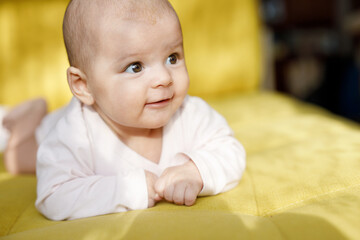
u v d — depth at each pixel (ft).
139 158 2.61
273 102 5.49
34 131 3.63
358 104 8.16
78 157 2.48
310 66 10.40
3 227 2.39
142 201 2.26
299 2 10.66
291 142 3.67
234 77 6.47
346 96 8.33
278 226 2.00
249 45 6.47
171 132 2.72
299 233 1.89
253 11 6.50
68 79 2.51
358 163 2.75
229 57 6.40
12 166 3.58
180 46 2.29
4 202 2.71
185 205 2.31
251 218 2.08
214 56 6.34
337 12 11.08
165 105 2.28
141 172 2.34
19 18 5.81
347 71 8.57
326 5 10.91
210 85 6.40
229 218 2.04
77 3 2.37
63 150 2.50
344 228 1.88
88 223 2.10
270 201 2.35
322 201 2.24
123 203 2.24
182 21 6.16
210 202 2.35
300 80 10.25
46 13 5.82
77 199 2.30
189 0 6.16
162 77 2.17
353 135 3.56
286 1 10.64
